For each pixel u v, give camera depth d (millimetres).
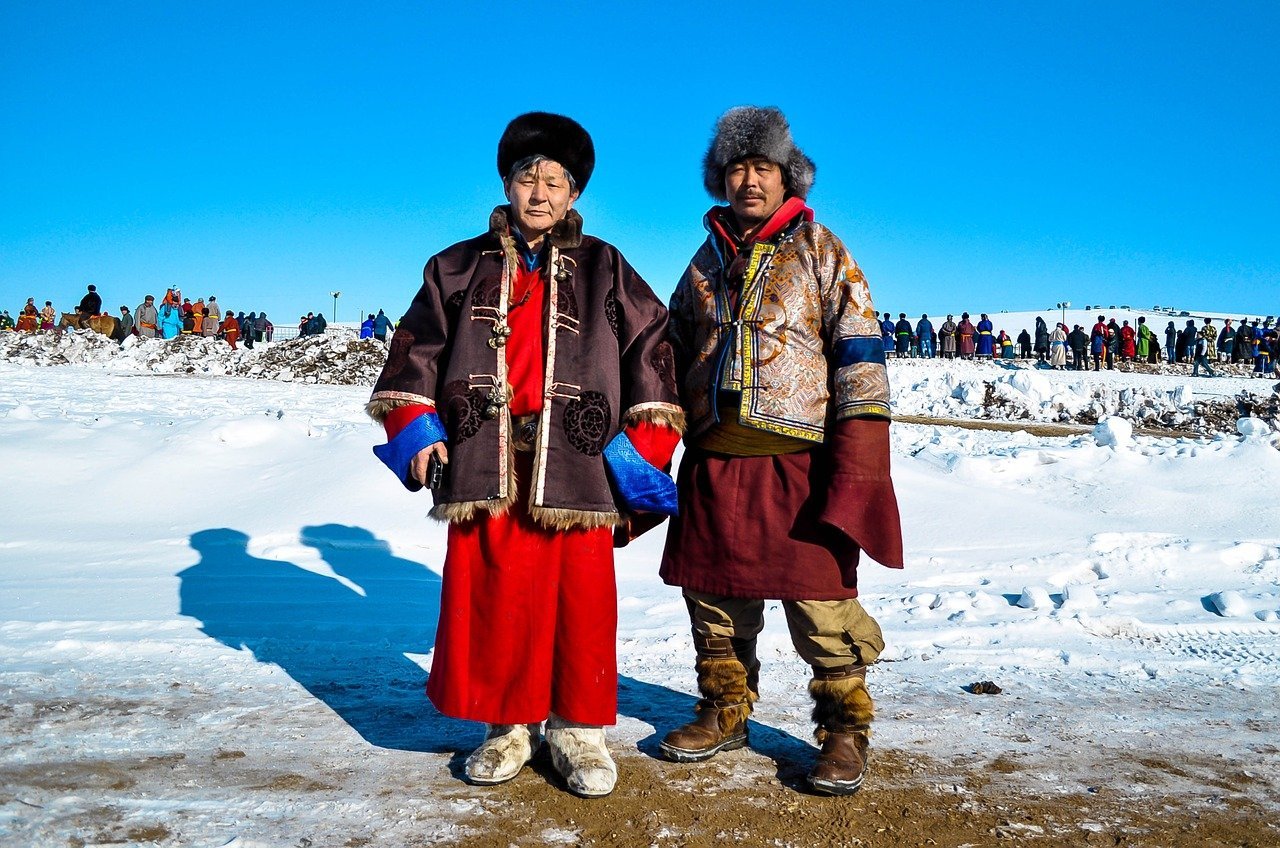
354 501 7270
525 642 3143
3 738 3373
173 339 26719
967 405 20281
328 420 12359
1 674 4039
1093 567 6500
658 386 3260
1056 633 5105
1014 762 3432
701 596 3412
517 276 3277
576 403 3184
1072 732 3734
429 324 3244
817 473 3275
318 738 3484
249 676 4133
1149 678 4449
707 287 3416
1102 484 8703
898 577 6316
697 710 3465
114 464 8117
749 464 3309
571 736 3178
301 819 2848
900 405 20547
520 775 3229
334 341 25438
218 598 5375
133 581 5680
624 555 6684
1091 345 32875
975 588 6102
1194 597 5895
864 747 3281
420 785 3113
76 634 4625
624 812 2971
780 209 3395
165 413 13203
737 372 3256
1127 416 19594
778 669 4465
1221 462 9031
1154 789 3217
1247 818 3012
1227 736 3723
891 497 3170
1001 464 9125
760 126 3297
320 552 6398
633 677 4328
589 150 3340
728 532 3295
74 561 6121
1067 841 2842
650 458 3246
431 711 3787
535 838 2785
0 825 2732
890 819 2965
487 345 3201
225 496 7535
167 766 3197
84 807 2871
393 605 5375
